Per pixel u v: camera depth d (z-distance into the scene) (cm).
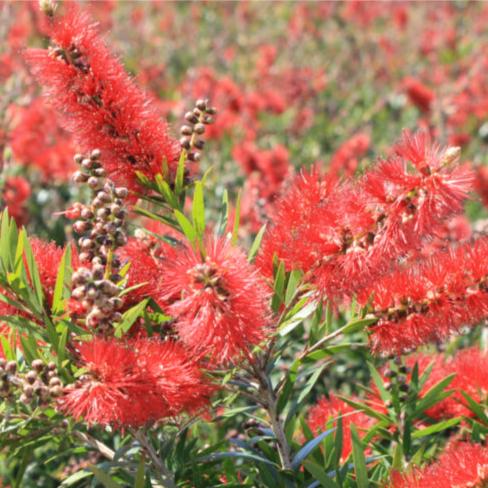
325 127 286
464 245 96
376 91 340
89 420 90
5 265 94
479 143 280
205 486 104
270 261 98
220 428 117
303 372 104
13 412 95
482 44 369
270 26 452
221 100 257
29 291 94
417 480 95
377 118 297
